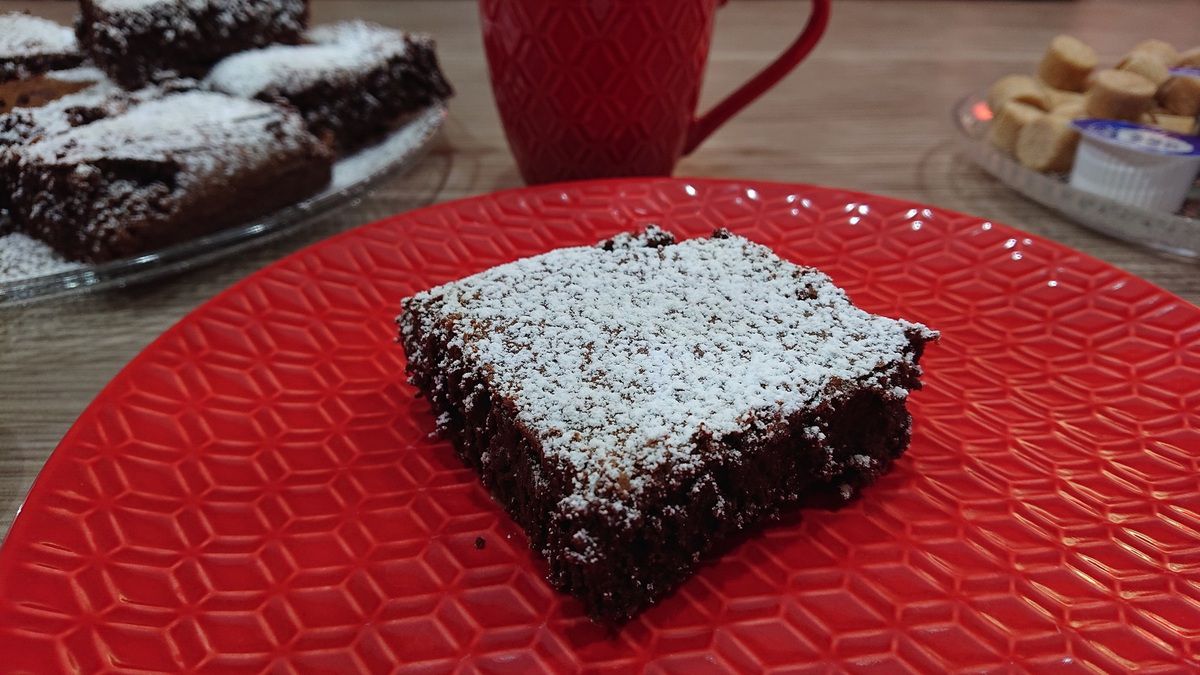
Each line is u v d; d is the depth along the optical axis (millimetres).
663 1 295
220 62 366
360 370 250
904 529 213
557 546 198
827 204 295
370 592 200
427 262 280
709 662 190
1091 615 194
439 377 229
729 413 204
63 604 187
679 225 294
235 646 188
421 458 229
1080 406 237
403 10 564
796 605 199
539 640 193
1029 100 358
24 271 290
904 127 400
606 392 209
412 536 212
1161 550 204
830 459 216
